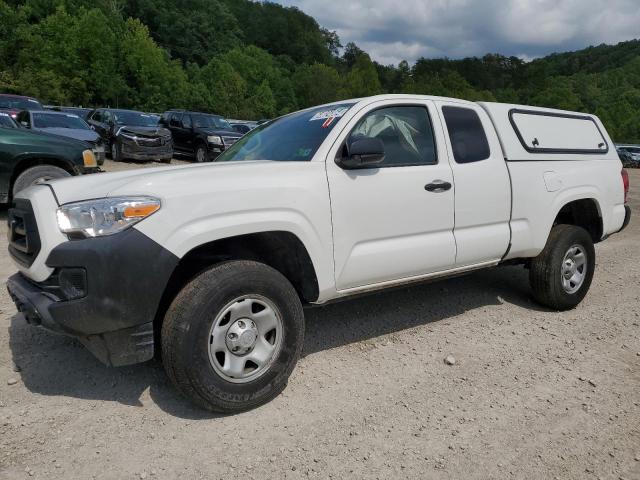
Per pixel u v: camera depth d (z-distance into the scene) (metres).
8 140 7.10
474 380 3.41
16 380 3.23
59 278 2.68
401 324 4.38
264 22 144.88
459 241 3.95
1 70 44.69
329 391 3.23
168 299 3.06
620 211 5.30
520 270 6.17
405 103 3.83
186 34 105.44
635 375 3.56
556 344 4.04
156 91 66.69
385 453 2.62
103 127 16.14
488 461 2.58
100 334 2.68
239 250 3.28
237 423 2.85
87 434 2.71
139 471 2.43
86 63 60.16
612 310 4.92
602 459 2.62
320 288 3.28
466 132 4.14
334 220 3.28
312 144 3.46
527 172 4.39
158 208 2.68
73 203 2.72
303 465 2.51
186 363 2.70
